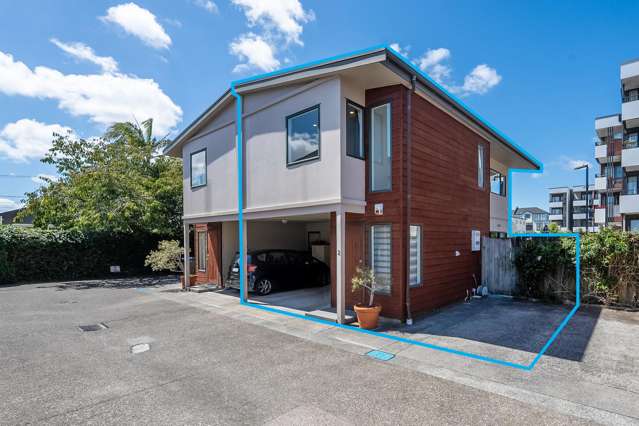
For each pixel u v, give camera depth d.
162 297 10.34
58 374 4.53
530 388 4.02
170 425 3.26
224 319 7.49
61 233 14.50
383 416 3.40
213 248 12.40
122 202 13.73
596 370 4.56
